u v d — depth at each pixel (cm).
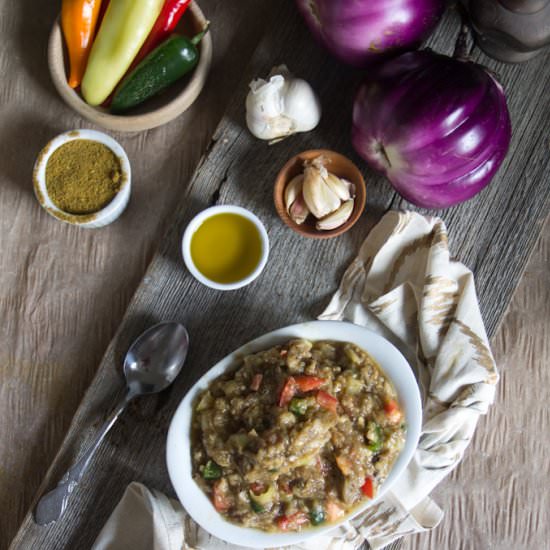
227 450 78
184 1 83
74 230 88
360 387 79
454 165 79
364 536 84
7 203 88
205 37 85
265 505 78
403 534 84
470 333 83
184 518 83
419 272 84
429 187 81
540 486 89
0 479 86
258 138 86
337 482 78
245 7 89
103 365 84
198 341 85
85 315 88
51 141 84
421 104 78
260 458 76
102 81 84
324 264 86
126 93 84
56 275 88
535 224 86
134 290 88
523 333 90
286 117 83
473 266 86
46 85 89
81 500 84
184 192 87
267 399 78
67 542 84
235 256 84
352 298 85
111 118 84
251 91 83
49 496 82
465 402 82
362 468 78
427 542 89
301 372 78
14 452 87
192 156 89
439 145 78
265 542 79
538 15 77
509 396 90
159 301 85
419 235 84
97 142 84
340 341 81
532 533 89
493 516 89
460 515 89
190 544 83
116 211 85
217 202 86
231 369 80
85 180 84
